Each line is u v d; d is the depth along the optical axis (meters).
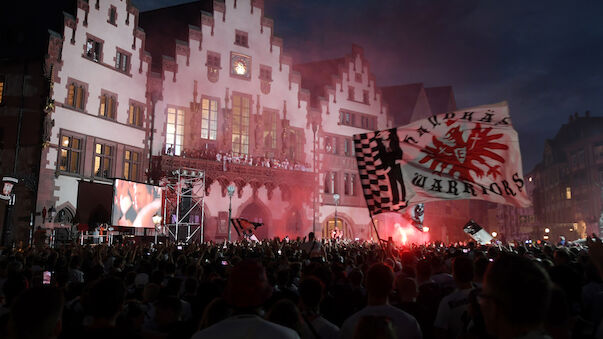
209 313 4.77
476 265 6.48
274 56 52.75
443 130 10.92
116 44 41.03
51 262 14.18
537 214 97.88
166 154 43.25
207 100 48.06
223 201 46.84
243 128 49.75
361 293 7.79
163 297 5.88
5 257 14.86
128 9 42.38
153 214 40.03
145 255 16.80
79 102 37.59
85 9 38.16
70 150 36.69
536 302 2.67
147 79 43.84
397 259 14.08
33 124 34.91
